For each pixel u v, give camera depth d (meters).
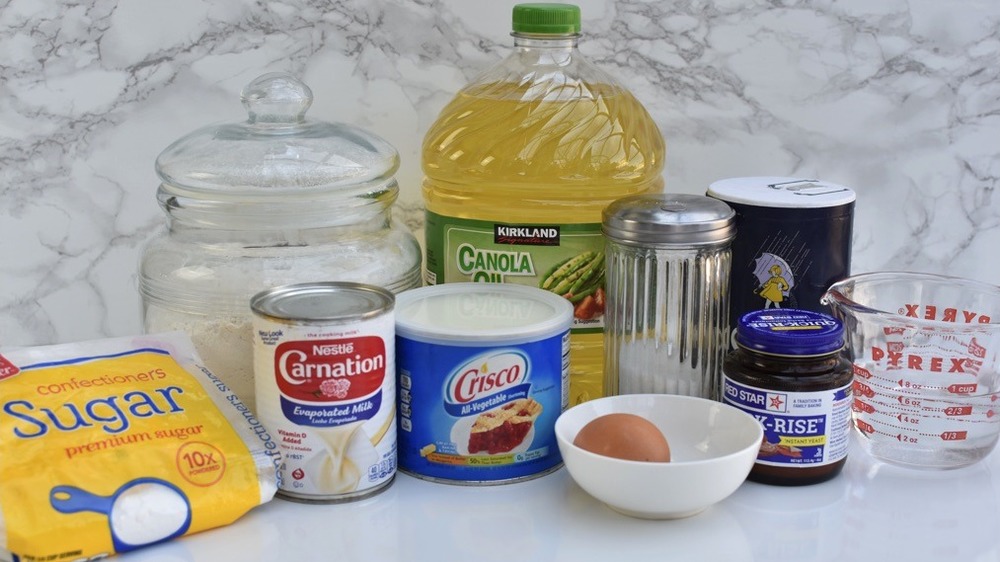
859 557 0.76
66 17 1.02
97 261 1.09
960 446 0.89
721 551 0.76
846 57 1.08
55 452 0.75
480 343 0.82
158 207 1.08
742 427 0.83
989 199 1.13
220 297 0.89
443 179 1.00
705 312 0.91
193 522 0.76
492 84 1.01
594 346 0.99
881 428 0.90
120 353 0.84
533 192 0.97
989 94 1.10
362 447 0.82
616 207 0.88
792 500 0.84
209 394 0.83
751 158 1.11
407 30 1.06
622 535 0.78
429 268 1.00
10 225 1.06
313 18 1.05
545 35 0.93
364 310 0.81
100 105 1.04
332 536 0.78
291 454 0.81
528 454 0.86
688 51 1.08
